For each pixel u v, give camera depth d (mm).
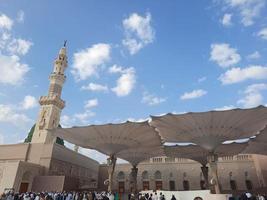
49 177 35938
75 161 46500
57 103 52250
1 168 34781
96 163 55875
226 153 39250
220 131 25609
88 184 50312
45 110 50875
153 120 25062
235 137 27281
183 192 26938
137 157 43094
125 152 41562
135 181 43125
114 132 29281
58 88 55219
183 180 48156
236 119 23734
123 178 52281
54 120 50719
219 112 22594
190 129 26156
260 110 21891
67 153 44219
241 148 36188
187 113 23125
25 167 35281
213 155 27000
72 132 30000
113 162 31812
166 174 49562
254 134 29344
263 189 35125
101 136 30109
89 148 34312
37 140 46688
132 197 27391
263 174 43344
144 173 51156
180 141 30875
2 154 42375
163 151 40531
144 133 29922
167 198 27094
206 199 25375
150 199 24781
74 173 45406
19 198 25078
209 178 47031
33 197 24766
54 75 55750
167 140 31531
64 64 58688
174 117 24047
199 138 26984
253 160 46844
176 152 40469
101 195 25719
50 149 40094
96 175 55094
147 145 34812
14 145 42875
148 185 49562
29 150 41344
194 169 48531
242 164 46875
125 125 27578
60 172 41094
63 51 60000
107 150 31750
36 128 48750
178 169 49375
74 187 37219
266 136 30234
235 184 45625
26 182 35188
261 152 38000
